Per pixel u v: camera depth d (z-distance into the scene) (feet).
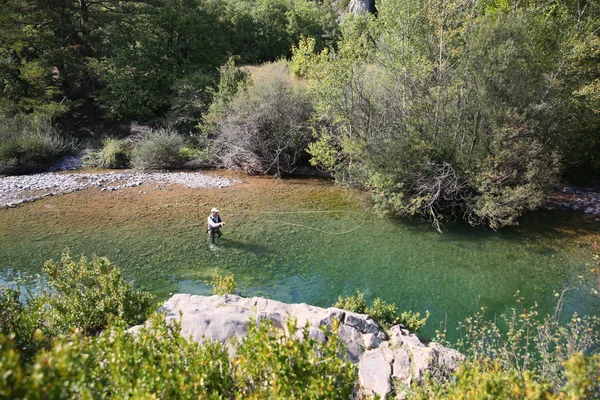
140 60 87.25
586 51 53.62
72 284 26.71
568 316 31.99
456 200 51.57
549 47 56.80
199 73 86.33
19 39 76.18
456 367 21.93
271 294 35.45
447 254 42.86
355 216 52.65
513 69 47.85
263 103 69.77
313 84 58.59
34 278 36.65
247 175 70.59
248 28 119.44
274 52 119.96
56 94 85.25
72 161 74.08
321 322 25.75
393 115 55.88
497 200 46.80
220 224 43.78
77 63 83.87
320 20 126.11
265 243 44.86
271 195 60.18
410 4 54.29
